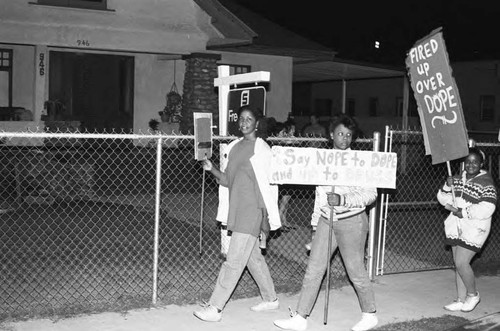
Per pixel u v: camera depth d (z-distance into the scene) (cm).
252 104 733
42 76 1469
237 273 627
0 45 1597
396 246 1030
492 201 670
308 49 1855
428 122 695
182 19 1576
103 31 1482
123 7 1507
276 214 629
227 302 698
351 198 603
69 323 616
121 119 1734
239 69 1819
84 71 1688
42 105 1474
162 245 937
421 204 848
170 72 1764
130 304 674
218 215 684
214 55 1627
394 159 624
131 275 789
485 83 2741
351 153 618
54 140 1286
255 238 624
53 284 748
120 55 1722
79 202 1218
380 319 667
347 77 2305
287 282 778
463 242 680
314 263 621
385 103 3056
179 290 733
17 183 1163
